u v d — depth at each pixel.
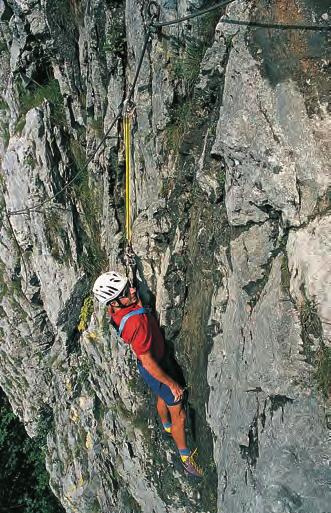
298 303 4.16
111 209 7.49
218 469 5.27
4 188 9.82
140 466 7.16
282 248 4.44
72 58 8.09
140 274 6.54
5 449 15.27
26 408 11.50
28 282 9.99
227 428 5.06
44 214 8.95
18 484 15.52
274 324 4.30
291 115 4.22
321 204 4.04
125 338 5.61
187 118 5.55
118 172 7.31
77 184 8.84
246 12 4.48
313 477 4.00
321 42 4.11
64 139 8.79
